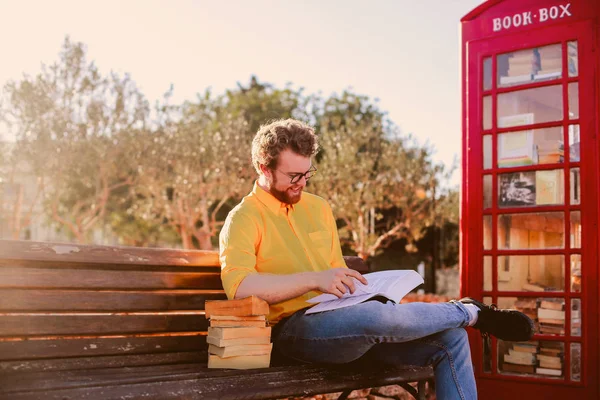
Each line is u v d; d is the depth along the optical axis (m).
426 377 3.08
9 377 2.37
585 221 4.29
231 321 2.66
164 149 19.81
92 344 2.72
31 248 2.60
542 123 4.48
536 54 4.57
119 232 31.61
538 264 4.49
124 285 2.86
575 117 4.39
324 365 2.85
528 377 4.43
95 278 2.77
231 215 2.92
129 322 2.85
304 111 31.98
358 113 31.03
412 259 22.98
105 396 2.13
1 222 21.56
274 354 3.00
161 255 3.00
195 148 19.77
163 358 2.92
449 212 19.41
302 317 2.79
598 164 4.27
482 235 4.65
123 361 2.79
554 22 4.48
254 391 2.44
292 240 3.00
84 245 2.76
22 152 18.28
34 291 2.60
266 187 3.02
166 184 19.97
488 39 4.73
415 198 18.56
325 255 3.14
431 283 22.12
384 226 20.80
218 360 2.66
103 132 19.62
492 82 4.70
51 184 19.48
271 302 2.67
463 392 2.74
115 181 24.83
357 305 2.65
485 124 4.73
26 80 18.56
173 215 19.89
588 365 4.25
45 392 2.07
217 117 30.64
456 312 2.71
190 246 19.62
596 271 4.23
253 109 31.92
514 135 4.61
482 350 4.59
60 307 2.66
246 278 2.69
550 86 4.49
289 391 2.54
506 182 4.62
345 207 17.62
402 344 2.84
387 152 18.56
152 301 2.95
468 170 4.73
